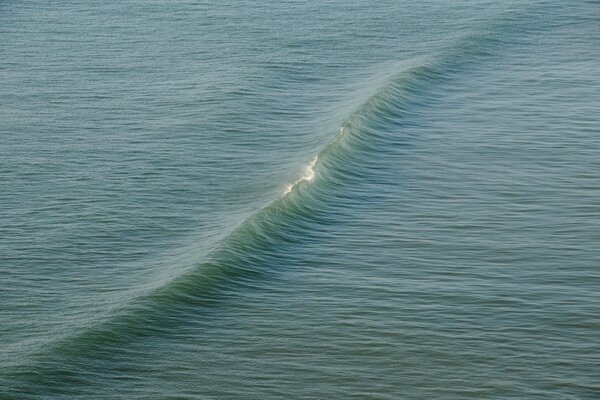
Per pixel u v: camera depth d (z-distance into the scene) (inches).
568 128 2493.8
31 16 3440.0
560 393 1434.5
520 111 2615.7
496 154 2336.4
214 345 1544.0
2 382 1416.1
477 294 1702.8
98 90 2726.4
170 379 1456.7
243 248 1825.8
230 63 2962.6
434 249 1876.2
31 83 2770.7
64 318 1601.9
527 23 3430.1
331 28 3334.2
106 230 1931.6
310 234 1927.9
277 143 2381.9
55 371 1454.2
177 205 2050.9
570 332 1587.1
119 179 2165.4
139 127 2464.3
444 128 2496.3
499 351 1533.0
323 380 1462.8
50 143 2354.8
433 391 1438.2
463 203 2082.9
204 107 2593.5
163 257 1827.0
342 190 2130.9
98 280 1742.1
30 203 2041.1
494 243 1899.6
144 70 2901.1
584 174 2225.6
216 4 3604.8
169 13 3486.7
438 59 2984.7
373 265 1812.3
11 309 1633.9
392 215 2025.1
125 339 1545.3
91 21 3388.3
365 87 2763.3
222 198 2086.6
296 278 1755.7
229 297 1679.4
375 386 1451.8
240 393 1429.6
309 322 1612.9
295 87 2785.4
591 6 3631.9
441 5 3629.4
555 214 2028.8
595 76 2893.7
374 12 3528.5
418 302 1676.9
